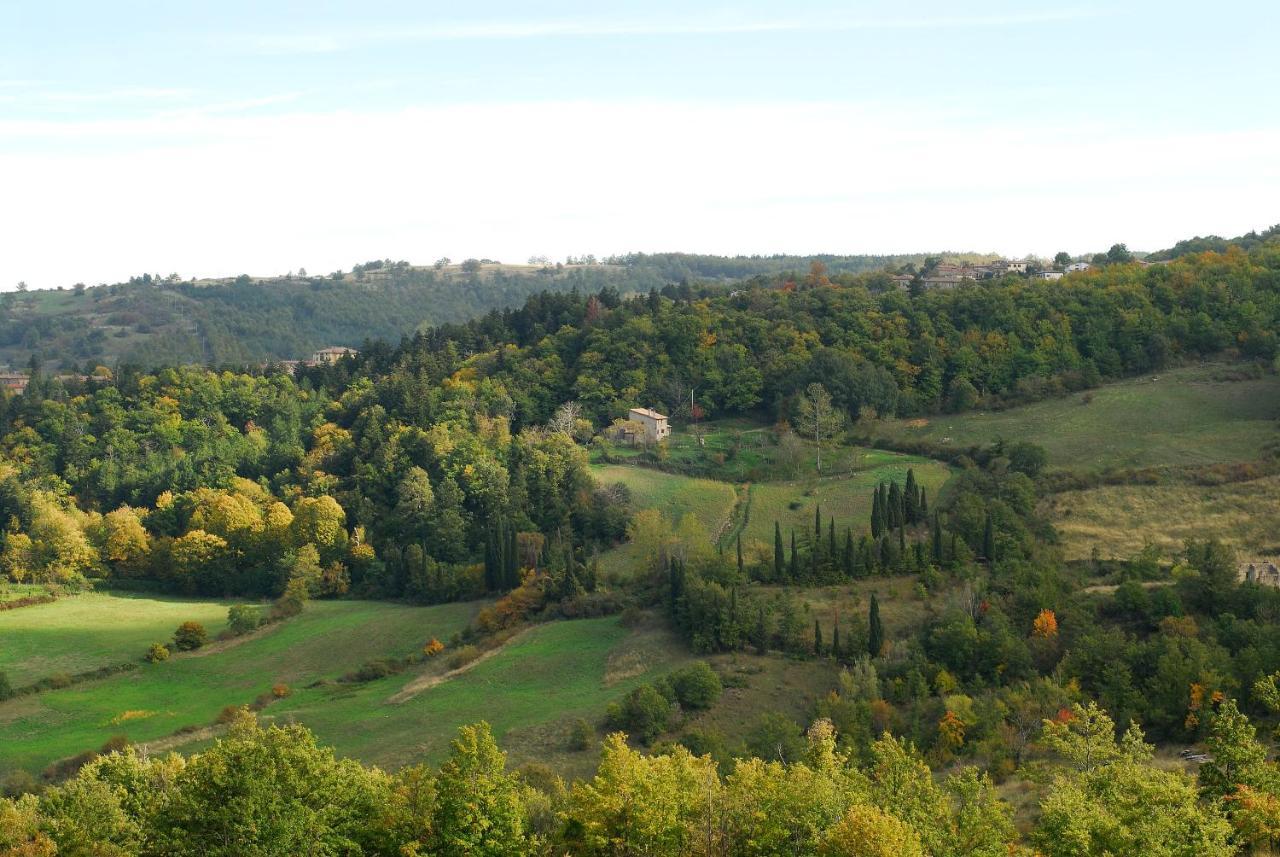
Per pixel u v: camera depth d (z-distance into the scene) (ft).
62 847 209.87
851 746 272.72
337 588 541.75
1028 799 249.55
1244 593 351.67
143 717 380.37
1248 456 505.25
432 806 211.00
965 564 422.41
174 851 203.00
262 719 367.66
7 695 398.62
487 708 356.18
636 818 202.18
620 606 435.53
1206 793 190.39
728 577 418.72
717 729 322.34
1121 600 365.81
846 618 392.47
